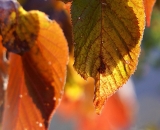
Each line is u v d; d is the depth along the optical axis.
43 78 0.51
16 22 0.50
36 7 0.61
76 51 0.44
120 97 0.93
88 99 0.89
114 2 0.44
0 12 0.49
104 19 0.44
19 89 0.52
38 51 0.51
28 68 0.51
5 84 0.53
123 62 0.44
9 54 0.52
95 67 0.44
